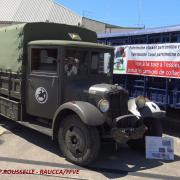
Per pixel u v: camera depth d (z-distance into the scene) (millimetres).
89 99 7500
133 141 8234
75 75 7863
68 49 7762
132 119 7418
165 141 7719
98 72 8242
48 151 7977
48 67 7922
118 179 6590
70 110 7230
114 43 10945
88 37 9328
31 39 8445
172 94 9125
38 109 8172
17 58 8531
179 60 8781
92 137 6957
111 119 7352
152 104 8023
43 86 8008
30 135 9117
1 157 7551
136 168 7168
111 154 7953
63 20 28109
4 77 9227
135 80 10219
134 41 10242
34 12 28328
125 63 10344
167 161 7617
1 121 10188
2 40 9242
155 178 6695
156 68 9406
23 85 8461
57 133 7625
